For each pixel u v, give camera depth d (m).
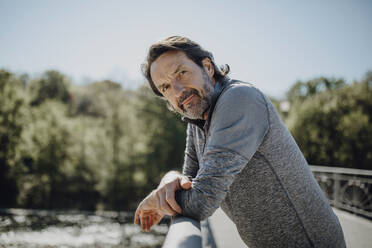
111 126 29.64
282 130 1.02
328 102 25.31
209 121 1.05
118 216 21.39
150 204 1.03
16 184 28.75
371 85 24.66
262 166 1.00
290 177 1.02
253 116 0.92
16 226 16.14
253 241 1.15
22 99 30.22
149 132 30.16
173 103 1.15
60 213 21.42
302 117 25.39
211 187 0.87
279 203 1.03
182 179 1.05
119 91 30.89
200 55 1.12
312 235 1.07
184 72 1.08
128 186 28.59
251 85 1.01
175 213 0.97
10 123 29.39
